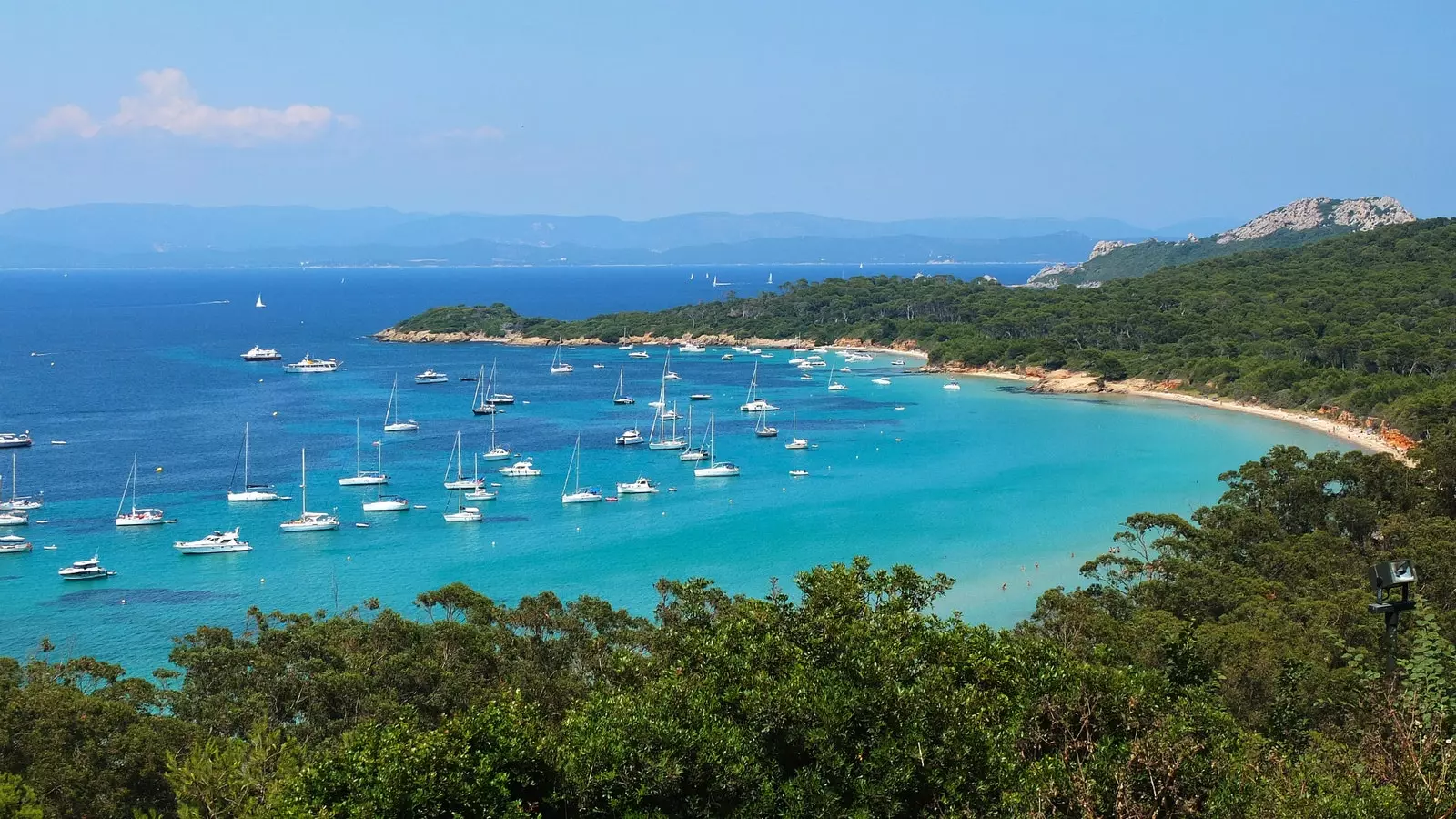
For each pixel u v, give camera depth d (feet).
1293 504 312.29
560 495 439.63
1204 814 84.33
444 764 94.02
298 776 100.83
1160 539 291.99
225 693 175.83
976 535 368.48
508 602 303.48
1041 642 117.80
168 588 317.22
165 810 144.05
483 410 652.48
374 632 195.11
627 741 96.94
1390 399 551.18
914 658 105.91
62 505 414.41
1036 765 87.35
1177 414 622.54
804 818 91.56
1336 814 76.74
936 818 92.43
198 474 470.80
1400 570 95.35
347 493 439.22
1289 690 134.31
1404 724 84.58
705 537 371.56
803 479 465.47
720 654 110.32
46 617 290.76
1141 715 96.12
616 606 298.56
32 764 139.23
